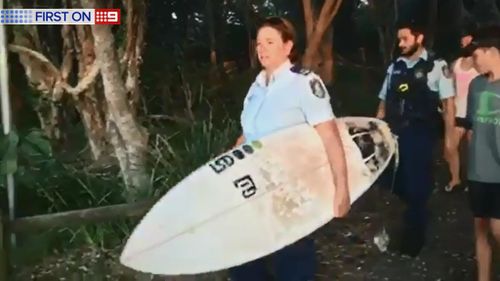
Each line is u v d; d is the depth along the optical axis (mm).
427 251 4777
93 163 6312
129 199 5004
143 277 4258
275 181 3533
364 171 4070
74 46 6512
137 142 5172
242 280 3443
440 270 4441
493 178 3545
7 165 3760
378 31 14117
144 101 7512
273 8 13297
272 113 3199
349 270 4438
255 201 3516
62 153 6641
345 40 16406
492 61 3486
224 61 13688
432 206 5914
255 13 12953
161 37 13094
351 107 10602
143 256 3426
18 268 4145
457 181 6293
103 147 6473
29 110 7203
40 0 6809
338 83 12406
